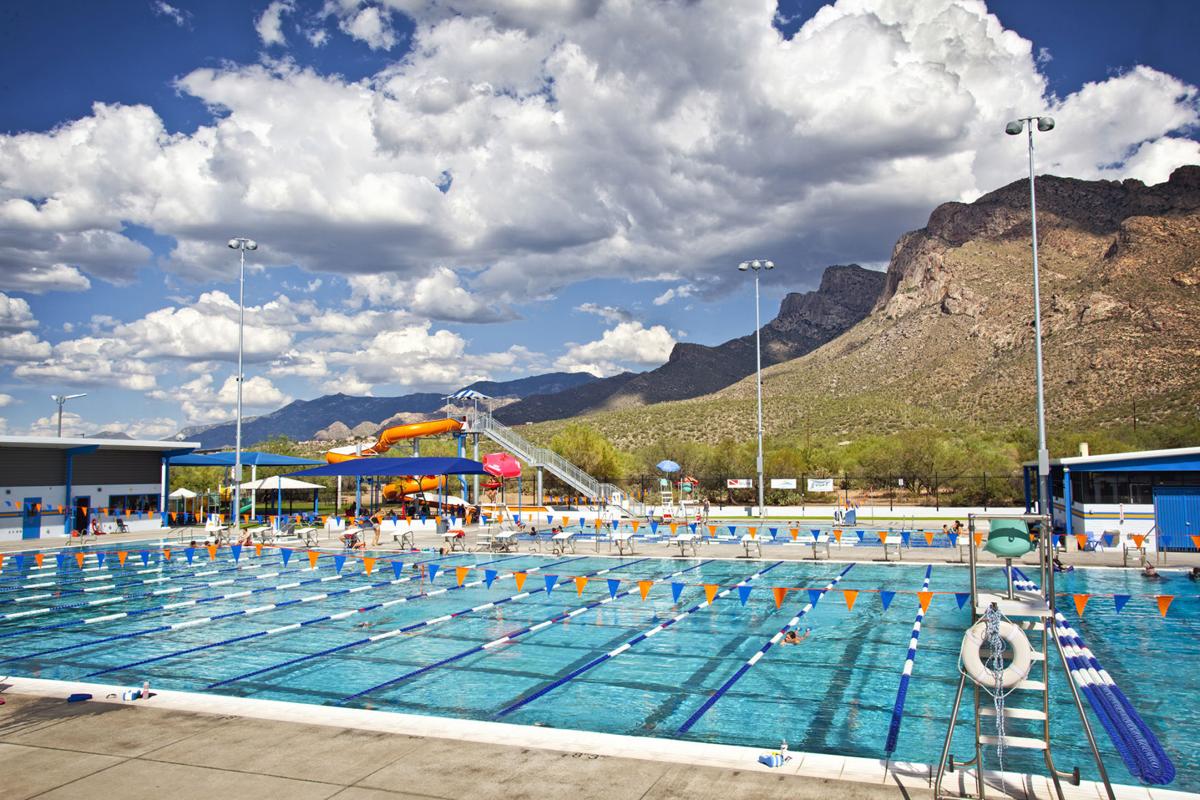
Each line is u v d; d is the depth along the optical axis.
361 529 29.62
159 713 8.22
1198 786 7.35
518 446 40.62
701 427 101.88
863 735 8.85
